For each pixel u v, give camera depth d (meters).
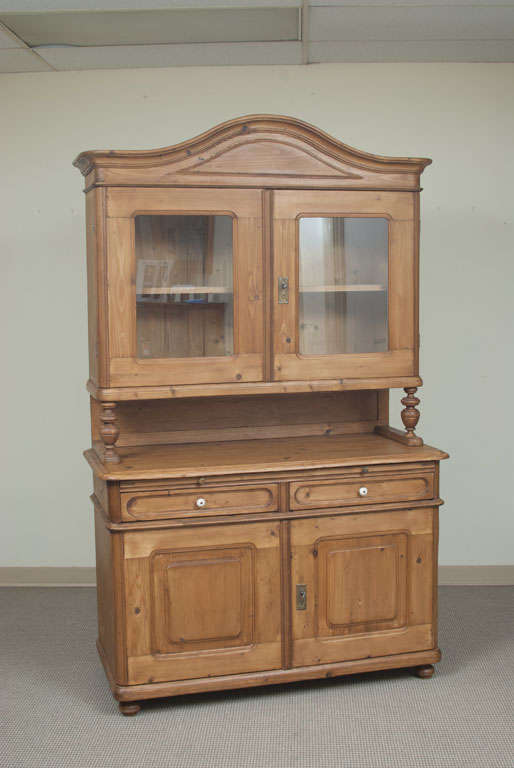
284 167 2.69
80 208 3.58
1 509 3.70
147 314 2.63
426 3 2.83
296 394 3.10
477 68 3.57
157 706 2.66
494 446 3.72
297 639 2.70
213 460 2.71
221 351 2.70
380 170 2.76
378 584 2.75
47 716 2.59
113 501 2.54
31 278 3.60
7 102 3.54
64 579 3.75
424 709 2.60
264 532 2.65
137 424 2.97
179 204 2.63
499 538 3.75
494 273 3.66
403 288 2.82
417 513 2.78
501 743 2.39
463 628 3.24
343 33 3.13
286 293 2.72
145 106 3.55
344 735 2.45
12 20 2.92
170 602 2.60
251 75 3.54
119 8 2.82
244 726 2.52
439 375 3.69
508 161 3.61
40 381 3.64
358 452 2.80
